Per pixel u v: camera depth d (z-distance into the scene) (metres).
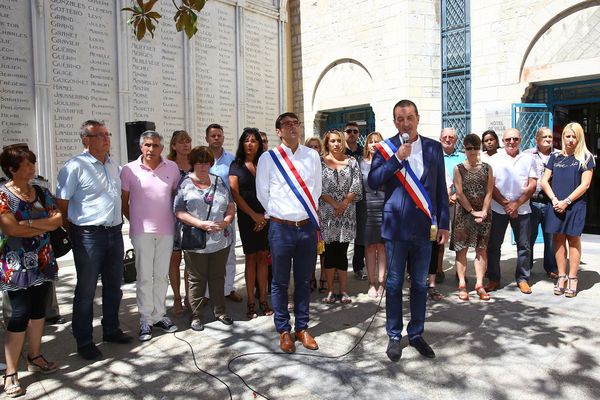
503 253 6.91
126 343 3.74
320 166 3.70
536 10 7.80
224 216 4.07
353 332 3.90
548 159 5.21
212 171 4.83
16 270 2.92
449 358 3.30
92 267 3.45
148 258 3.84
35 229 2.95
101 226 3.48
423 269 3.41
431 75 9.30
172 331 3.99
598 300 4.56
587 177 4.57
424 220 3.34
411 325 3.50
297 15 11.18
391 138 3.44
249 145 4.29
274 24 9.47
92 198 3.46
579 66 7.39
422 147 3.40
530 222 5.12
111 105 6.93
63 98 6.38
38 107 6.07
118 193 3.62
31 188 3.14
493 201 4.91
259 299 4.55
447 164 5.46
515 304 4.50
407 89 9.20
